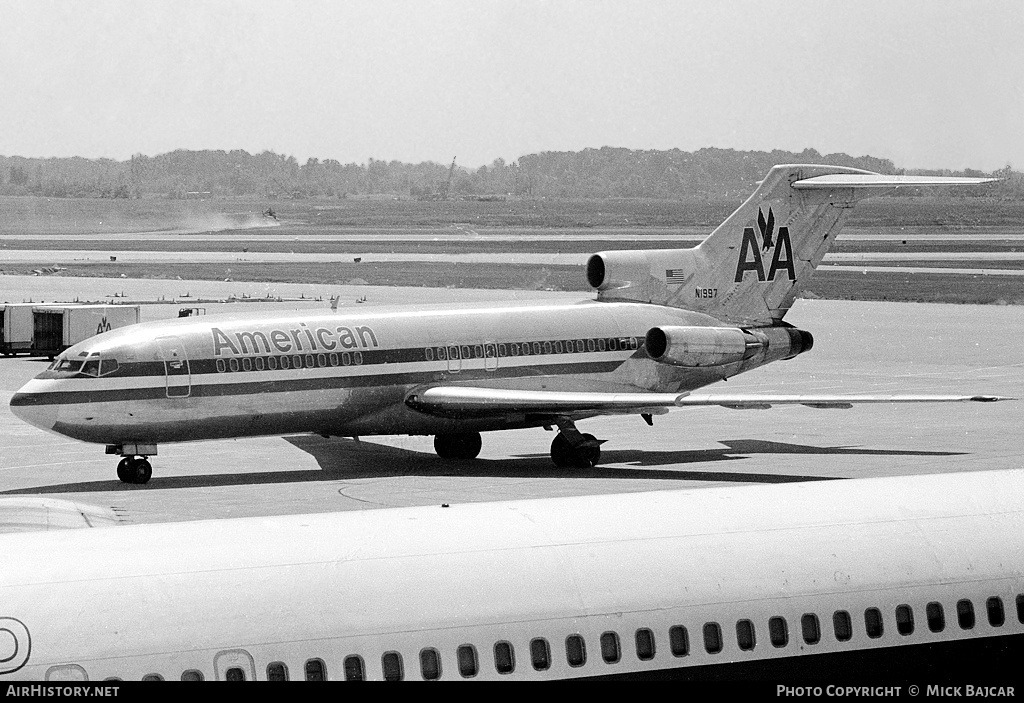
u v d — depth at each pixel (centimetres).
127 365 8800
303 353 9406
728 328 11106
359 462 10362
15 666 3136
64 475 9612
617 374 10919
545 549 3666
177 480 9406
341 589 3428
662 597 3625
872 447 11238
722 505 4019
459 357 10138
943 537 3934
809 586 3747
